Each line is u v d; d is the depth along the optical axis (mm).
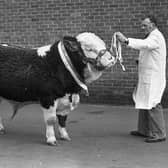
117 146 7930
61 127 8266
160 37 8008
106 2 11320
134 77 11203
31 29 12062
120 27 11258
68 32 11719
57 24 11797
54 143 7965
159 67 8047
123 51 11242
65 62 7676
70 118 9961
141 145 7980
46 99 7820
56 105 7910
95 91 11555
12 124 9438
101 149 7773
